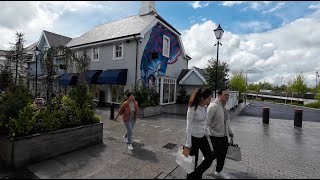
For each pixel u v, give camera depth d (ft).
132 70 51.93
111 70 54.39
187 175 13.50
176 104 65.72
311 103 90.27
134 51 51.55
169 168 15.20
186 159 13.41
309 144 23.93
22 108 16.28
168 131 28.17
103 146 19.98
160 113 45.93
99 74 56.34
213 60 54.39
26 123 15.39
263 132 29.99
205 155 13.38
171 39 65.82
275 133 29.55
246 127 33.63
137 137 24.40
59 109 19.77
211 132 13.64
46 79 51.55
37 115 17.12
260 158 18.47
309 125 38.47
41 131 16.28
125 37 51.24
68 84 58.34
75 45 62.80
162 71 61.72
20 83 18.37
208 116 13.21
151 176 13.78
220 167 14.03
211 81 53.31
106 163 15.72
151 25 53.21
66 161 15.79
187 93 71.20
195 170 13.48
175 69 69.82
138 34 49.24
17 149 14.19
